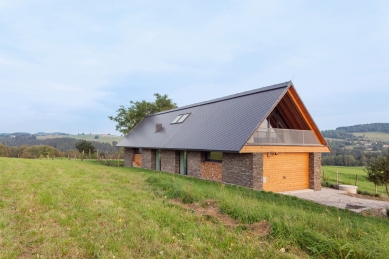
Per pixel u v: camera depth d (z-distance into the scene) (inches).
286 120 674.2
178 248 172.2
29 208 252.4
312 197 525.7
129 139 1067.3
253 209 248.8
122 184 417.4
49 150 1679.4
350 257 158.1
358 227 205.0
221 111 715.4
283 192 572.1
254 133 520.4
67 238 182.9
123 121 1300.4
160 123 983.6
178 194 331.0
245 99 674.2
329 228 198.1
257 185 515.8
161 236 192.2
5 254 153.9
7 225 204.1
